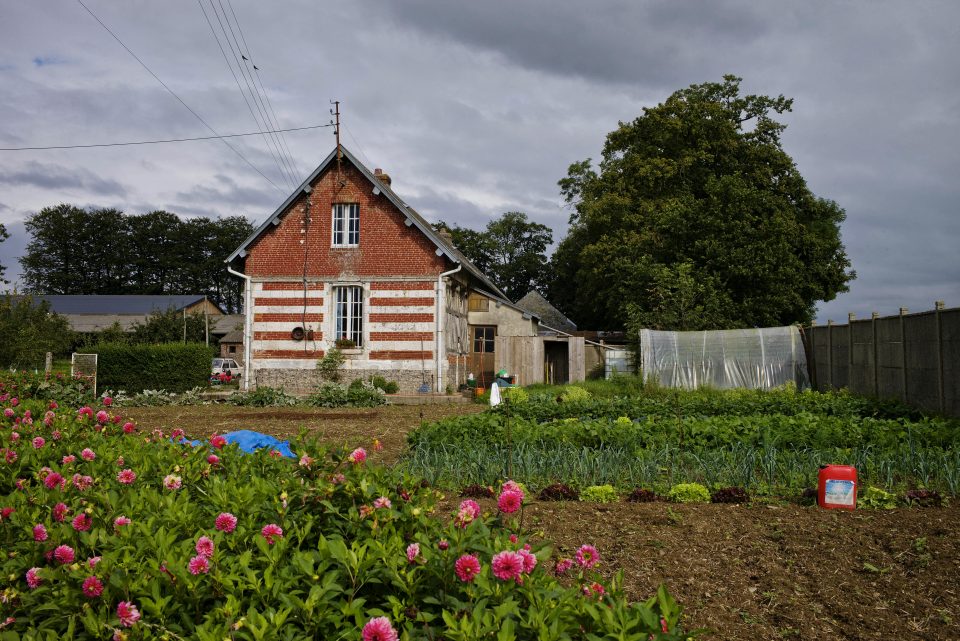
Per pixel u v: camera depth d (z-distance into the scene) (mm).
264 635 2613
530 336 29812
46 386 19047
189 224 84188
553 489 8031
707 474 8641
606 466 8992
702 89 38406
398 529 3580
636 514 7250
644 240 34594
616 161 39938
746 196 31922
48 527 3850
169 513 3654
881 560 5836
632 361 29531
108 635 2877
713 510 7398
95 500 4070
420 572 3070
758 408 15523
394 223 24438
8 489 5148
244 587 2977
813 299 36312
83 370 22953
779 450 9859
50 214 81125
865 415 15062
